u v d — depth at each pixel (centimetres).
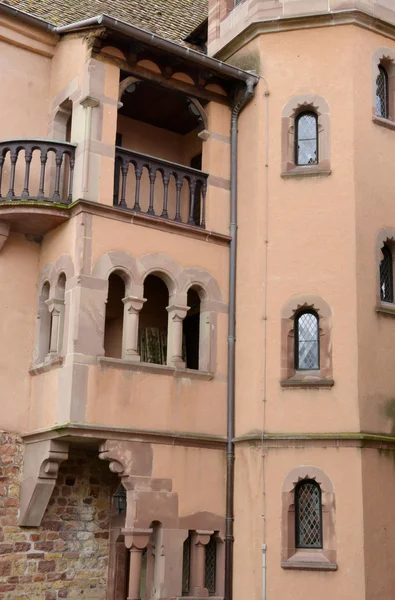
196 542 1430
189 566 1458
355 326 1415
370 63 1546
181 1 1994
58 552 1466
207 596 1413
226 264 1558
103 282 1407
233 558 1434
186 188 1708
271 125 1545
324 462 1380
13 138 1499
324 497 1366
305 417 1409
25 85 1592
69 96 1527
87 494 1520
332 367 1414
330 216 1473
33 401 1464
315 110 1534
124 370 1402
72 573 1474
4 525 1420
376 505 1360
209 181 1573
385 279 1504
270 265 1491
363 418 1383
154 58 1523
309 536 1377
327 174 1491
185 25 1898
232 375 1508
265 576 1370
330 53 1540
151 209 1492
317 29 1556
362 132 1506
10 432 1453
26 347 1495
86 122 1447
